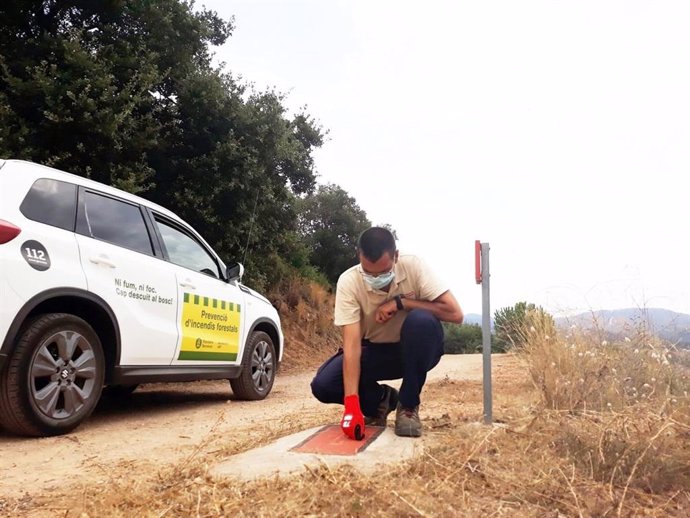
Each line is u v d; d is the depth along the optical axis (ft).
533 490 9.25
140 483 10.36
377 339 13.47
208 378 22.13
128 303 18.22
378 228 12.46
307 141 61.26
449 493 8.93
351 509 8.22
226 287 23.56
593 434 11.15
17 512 9.70
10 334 14.58
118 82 33.40
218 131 38.58
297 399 25.14
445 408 18.45
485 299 13.89
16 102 29.32
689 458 10.71
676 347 17.72
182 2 38.63
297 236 65.77
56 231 16.39
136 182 31.78
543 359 17.19
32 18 32.91
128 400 24.13
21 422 15.07
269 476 9.80
